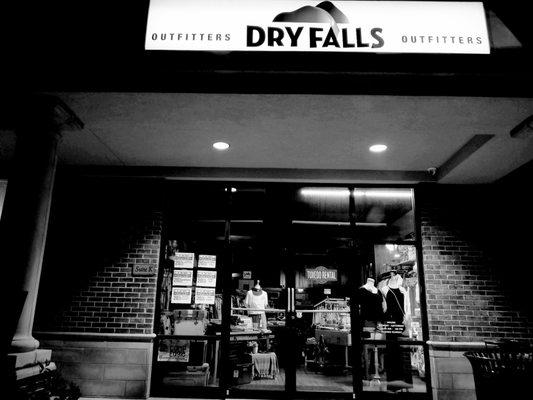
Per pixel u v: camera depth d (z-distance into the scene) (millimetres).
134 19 4020
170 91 3939
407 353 6203
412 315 6434
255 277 6441
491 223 6430
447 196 6555
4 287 4078
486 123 4520
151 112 4449
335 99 4047
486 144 4992
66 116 4402
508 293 6172
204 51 3912
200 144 5508
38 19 4059
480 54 3887
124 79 3934
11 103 4293
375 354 6422
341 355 7367
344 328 7344
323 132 4984
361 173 6535
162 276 6418
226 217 6605
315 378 7156
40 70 3982
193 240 6547
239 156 5969
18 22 4047
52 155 4523
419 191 6602
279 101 4113
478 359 3912
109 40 3998
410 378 6121
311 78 3898
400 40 3928
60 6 4066
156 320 6227
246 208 6648
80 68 3967
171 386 6008
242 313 6961
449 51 3898
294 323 6230
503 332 6035
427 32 3939
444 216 6477
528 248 6262
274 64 3881
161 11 4012
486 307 6125
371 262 6484
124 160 6230
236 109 4332
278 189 6688
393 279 6508
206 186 6648
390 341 6102
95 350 5957
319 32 3947
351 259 6473
